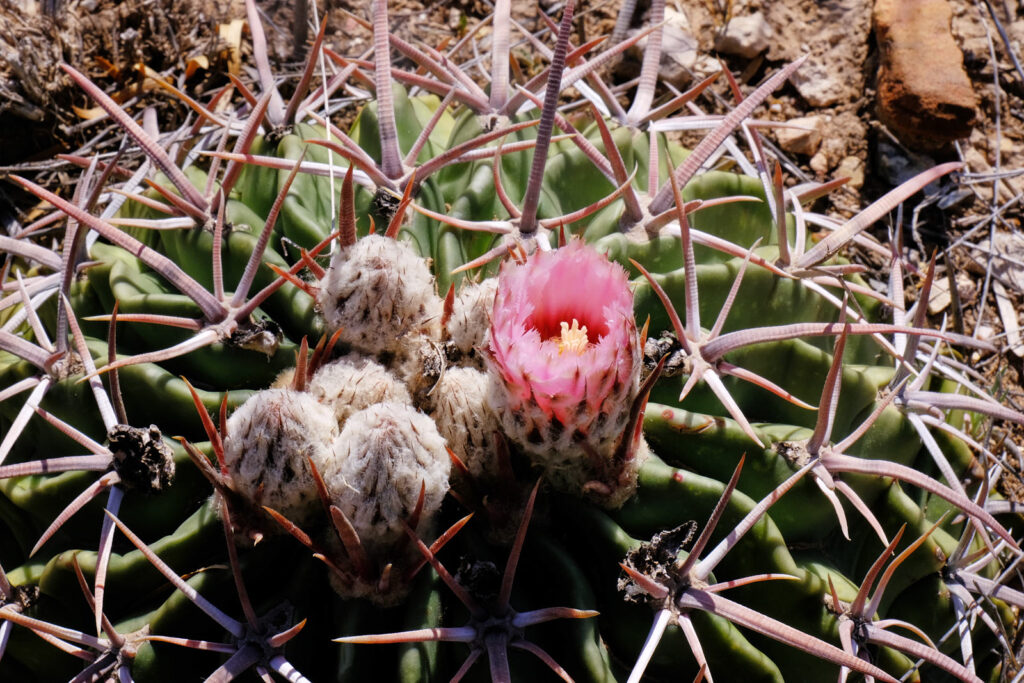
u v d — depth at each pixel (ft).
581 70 1.83
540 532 1.57
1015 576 1.88
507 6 1.85
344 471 1.48
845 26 2.59
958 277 2.34
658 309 1.67
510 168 1.76
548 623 1.58
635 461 1.57
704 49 2.62
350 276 1.56
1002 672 1.81
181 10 2.59
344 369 1.56
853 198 2.45
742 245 1.85
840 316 1.75
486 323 1.58
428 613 1.53
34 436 1.70
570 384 1.46
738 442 1.61
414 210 1.72
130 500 1.61
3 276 1.89
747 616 1.53
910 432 1.73
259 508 1.53
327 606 1.57
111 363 1.59
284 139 1.80
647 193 1.77
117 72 2.50
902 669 1.68
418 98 2.04
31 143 2.36
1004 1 2.67
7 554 1.74
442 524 1.58
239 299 1.64
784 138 2.49
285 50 2.56
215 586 1.56
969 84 2.36
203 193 1.78
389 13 2.60
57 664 1.67
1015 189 2.47
